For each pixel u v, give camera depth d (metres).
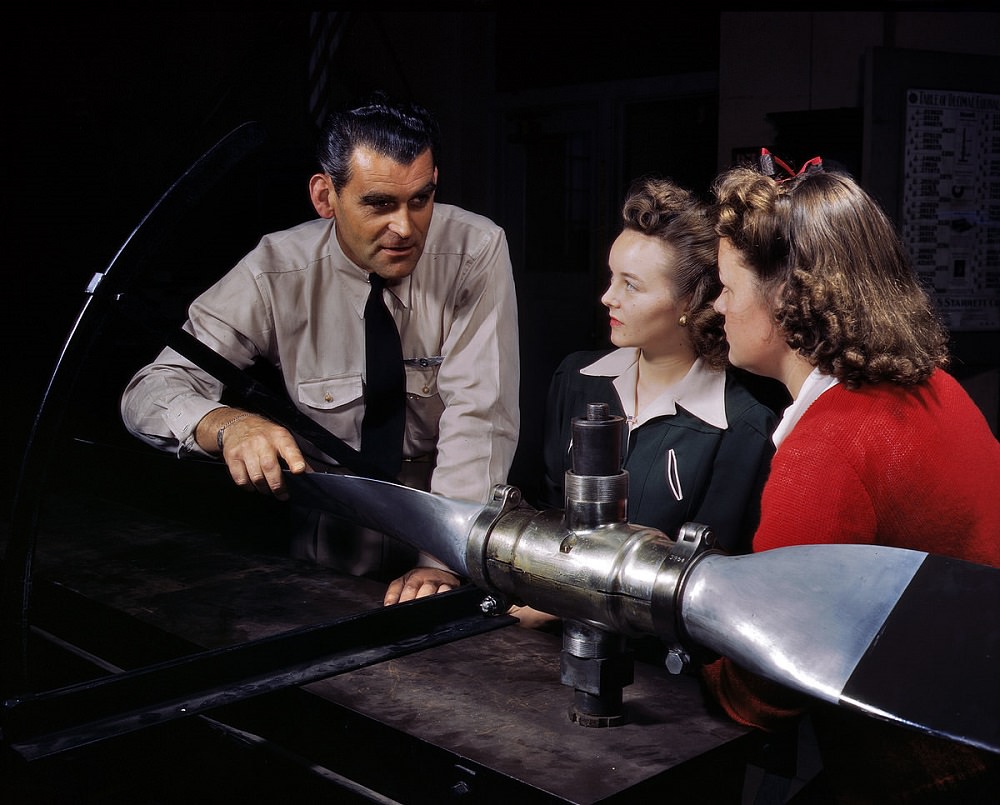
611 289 1.53
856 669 0.72
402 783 0.95
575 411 1.67
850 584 0.79
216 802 1.11
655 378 1.60
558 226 5.84
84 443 1.77
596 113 5.56
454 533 0.99
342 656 1.02
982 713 0.67
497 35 5.87
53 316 3.38
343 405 1.83
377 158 1.48
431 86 5.87
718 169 4.31
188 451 1.49
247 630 1.19
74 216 4.03
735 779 0.96
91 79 4.49
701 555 0.85
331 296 1.80
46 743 0.86
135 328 1.02
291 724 1.04
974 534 1.08
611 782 0.84
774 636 0.76
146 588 1.34
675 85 5.20
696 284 1.48
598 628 0.91
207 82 5.07
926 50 3.62
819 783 1.10
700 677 0.99
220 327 1.77
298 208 4.50
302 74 5.35
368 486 1.09
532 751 0.90
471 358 1.78
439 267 1.79
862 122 3.73
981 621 0.74
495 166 6.01
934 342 1.10
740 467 1.50
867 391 1.06
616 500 0.90
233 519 1.87
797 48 4.01
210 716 1.09
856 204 1.08
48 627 1.37
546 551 0.91
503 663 1.10
